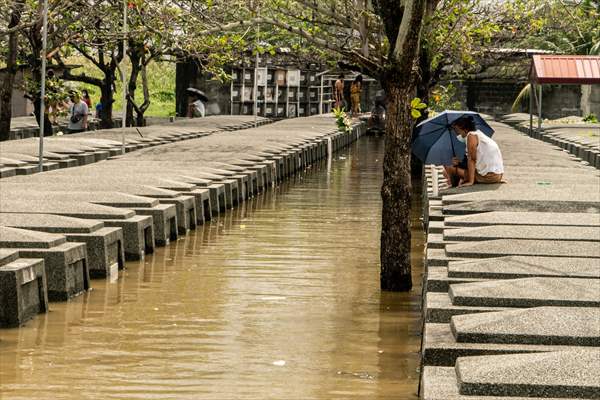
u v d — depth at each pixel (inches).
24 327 591.2
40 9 1311.5
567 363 380.2
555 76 1900.8
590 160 1457.9
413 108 703.7
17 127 1772.9
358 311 649.0
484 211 752.3
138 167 1151.0
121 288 701.9
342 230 999.6
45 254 653.3
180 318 618.2
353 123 2404.0
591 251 589.6
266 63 2500.0
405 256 709.3
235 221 1050.7
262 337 577.3
